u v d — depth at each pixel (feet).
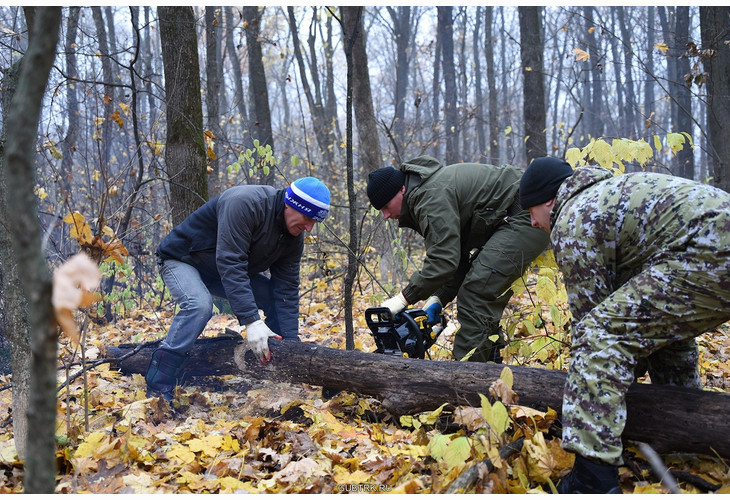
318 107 48.57
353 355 9.77
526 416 7.91
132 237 19.88
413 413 9.26
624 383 6.70
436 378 9.04
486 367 8.87
